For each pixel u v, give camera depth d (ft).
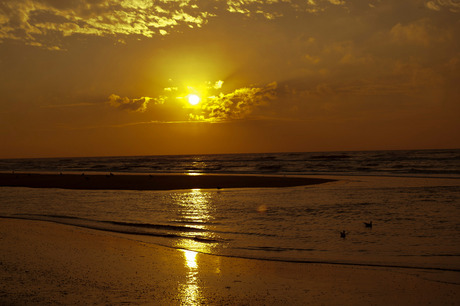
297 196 85.61
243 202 77.36
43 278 31.04
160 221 58.13
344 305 26.16
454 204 69.00
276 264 36.17
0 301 25.80
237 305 26.07
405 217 57.77
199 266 35.45
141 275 32.37
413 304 26.37
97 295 27.35
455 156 325.21
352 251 40.11
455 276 31.81
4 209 72.23
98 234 49.42
